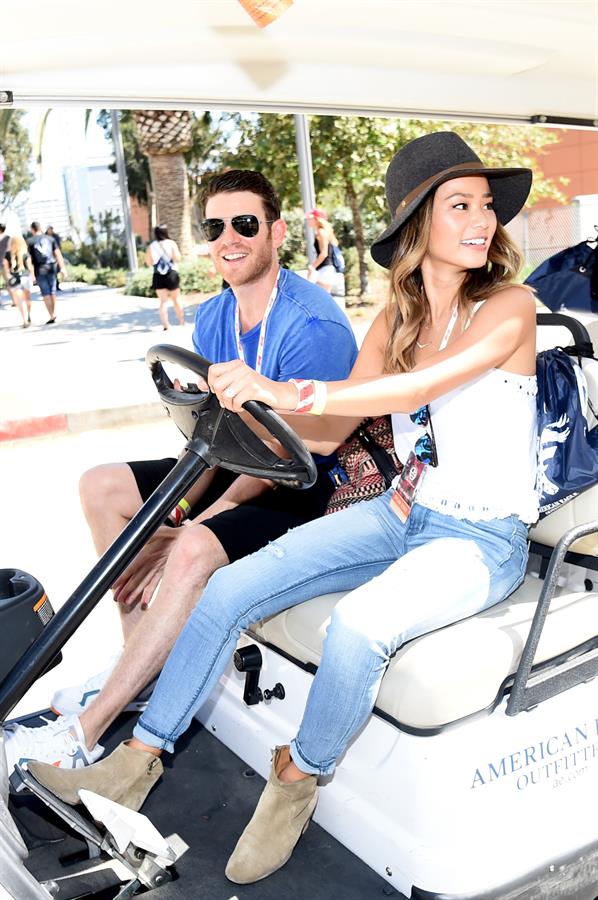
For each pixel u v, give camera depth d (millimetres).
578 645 1850
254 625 2094
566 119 2680
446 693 1649
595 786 1863
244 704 2156
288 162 12648
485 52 2156
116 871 1802
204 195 2359
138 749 1900
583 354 2068
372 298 13586
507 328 1837
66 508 5105
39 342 11805
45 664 1619
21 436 6930
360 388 1695
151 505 1685
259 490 2311
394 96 2314
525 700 1702
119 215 27406
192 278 16906
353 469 2281
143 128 15688
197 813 1989
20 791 1895
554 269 2861
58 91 1984
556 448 1952
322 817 1914
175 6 1760
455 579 1805
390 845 1735
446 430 1945
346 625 1708
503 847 1744
